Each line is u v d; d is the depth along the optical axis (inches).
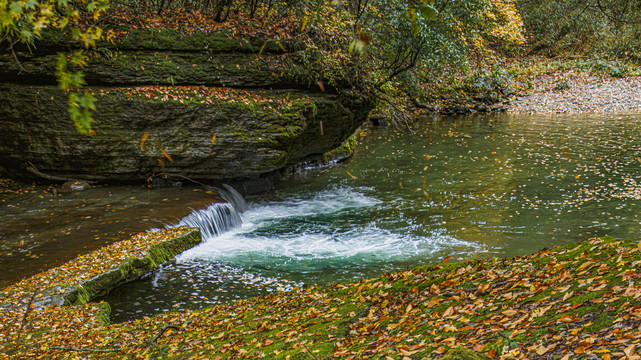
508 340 126.4
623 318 118.0
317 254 395.5
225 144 520.1
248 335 197.9
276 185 619.8
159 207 459.2
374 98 654.5
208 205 469.7
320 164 717.3
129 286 335.3
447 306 166.4
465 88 1246.3
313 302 226.2
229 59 538.9
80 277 314.5
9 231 400.8
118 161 510.3
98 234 395.2
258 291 329.7
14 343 231.8
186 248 401.4
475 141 836.0
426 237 418.9
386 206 513.7
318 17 113.3
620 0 1243.8
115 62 506.0
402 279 212.7
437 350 132.8
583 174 583.2
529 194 516.7
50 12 88.7
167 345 209.0
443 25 669.9
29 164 519.2
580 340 116.0
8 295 289.4
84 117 80.8
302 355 157.6
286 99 545.0
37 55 496.1
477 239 405.1
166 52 525.7
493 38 1427.2
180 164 520.7
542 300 143.6
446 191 550.9
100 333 240.7
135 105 500.7
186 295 323.9
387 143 861.2
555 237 398.0
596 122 973.2
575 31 1448.1
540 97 1263.5
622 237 387.2
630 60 1397.6
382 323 171.9
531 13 1449.3
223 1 548.1
